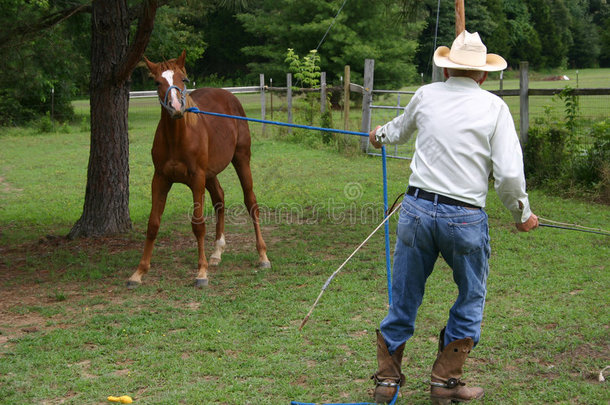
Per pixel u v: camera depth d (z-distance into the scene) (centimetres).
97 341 489
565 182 1009
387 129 397
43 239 837
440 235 352
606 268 632
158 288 630
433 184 353
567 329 481
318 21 3183
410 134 388
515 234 777
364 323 511
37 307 573
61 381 420
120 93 837
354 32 3066
